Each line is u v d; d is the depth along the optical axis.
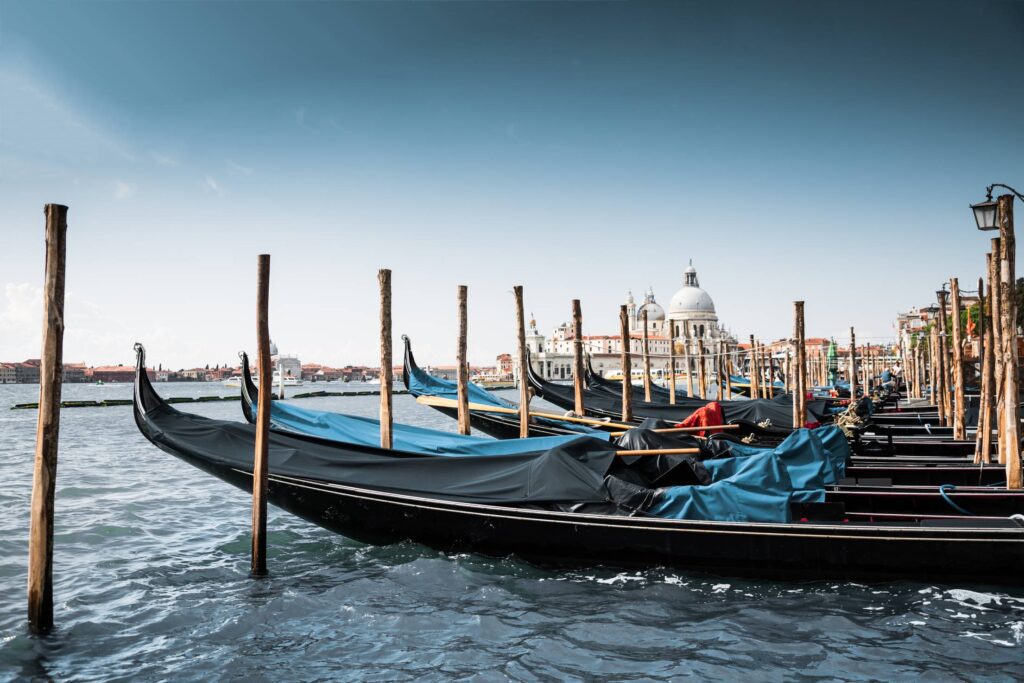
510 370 196.25
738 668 7.72
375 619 9.21
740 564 10.17
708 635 8.55
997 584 9.61
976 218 12.09
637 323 177.50
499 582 10.41
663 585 10.12
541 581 10.43
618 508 10.76
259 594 10.16
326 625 9.07
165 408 13.62
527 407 19.58
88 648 8.45
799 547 9.99
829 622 8.80
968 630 8.52
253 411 15.97
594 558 10.70
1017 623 8.69
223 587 10.49
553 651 8.21
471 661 8.01
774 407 22.58
